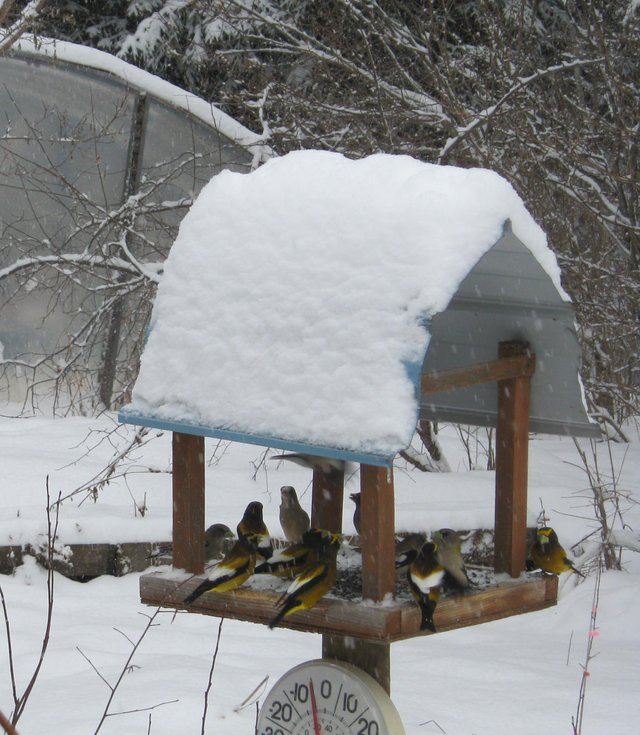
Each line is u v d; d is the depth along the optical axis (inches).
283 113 539.5
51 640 273.9
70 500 357.7
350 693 160.1
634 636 307.0
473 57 545.6
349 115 493.0
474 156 455.2
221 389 170.1
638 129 467.2
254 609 168.1
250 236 180.5
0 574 315.9
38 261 504.7
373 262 164.7
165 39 779.4
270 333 169.5
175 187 596.1
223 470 406.6
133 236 580.4
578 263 452.4
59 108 594.2
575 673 270.8
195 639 282.0
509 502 195.8
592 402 478.0
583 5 538.3
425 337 155.6
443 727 232.2
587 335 458.0
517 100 473.1
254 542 184.4
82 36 876.6
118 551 319.9
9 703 234.8
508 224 167.3
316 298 167.0
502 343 197.6
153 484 379.9
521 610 186.7
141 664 260.2
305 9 621.6
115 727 221.5
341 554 209.8
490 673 270.1
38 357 606.2
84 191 598.2
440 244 161.5
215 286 179.9
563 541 368.2
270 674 257.6
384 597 161.2
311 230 173.8
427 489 394.3
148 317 526.0
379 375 155.6
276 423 161.0
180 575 182.4
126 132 592.7
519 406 195.8
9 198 596.4
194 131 590.6
